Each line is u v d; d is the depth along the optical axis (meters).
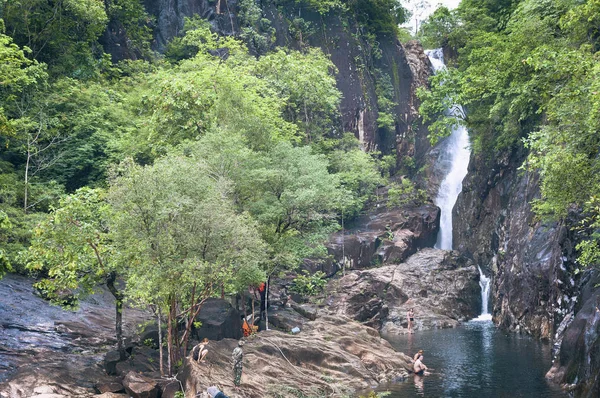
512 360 31.61
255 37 63.19
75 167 40.66
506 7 60.28
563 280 34.38
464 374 28.66
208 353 23.88
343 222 59.78
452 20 64.81
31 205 34.75
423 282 53.78
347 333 33.81
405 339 41.03
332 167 59.62
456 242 63.59
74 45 48.81
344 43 73.25
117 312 24.23
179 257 22.77
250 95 40.53
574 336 25.48
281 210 32.53
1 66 31.92
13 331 26.05
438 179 71.88
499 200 55.50
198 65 48.75
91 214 22.94
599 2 27.19
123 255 22.28
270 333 30.00
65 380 21.22
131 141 39.56
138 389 20.84
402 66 82.50
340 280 52.09
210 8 63.19
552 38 37.25
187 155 34.28
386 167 70.25
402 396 24.64
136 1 58.72
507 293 44.84
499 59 39.88
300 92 54.81
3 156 39.91
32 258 22.95
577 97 22.77
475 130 58.84
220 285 26.72
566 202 23.31
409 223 62.75
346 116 69.69
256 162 33.19
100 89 45.94
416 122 80.94
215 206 23.36
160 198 22.48
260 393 22.19
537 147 24.30
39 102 40.31
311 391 24.17
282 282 50.53
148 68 55.31
